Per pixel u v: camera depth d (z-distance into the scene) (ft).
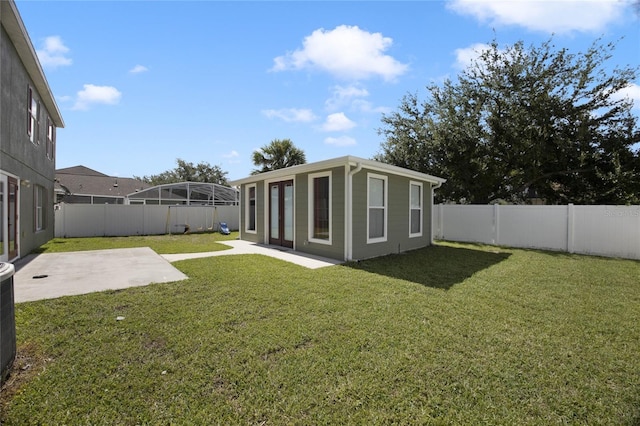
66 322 11.39
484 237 37.99
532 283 18.21
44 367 8.46
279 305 13.62
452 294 15.70
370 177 26.96
